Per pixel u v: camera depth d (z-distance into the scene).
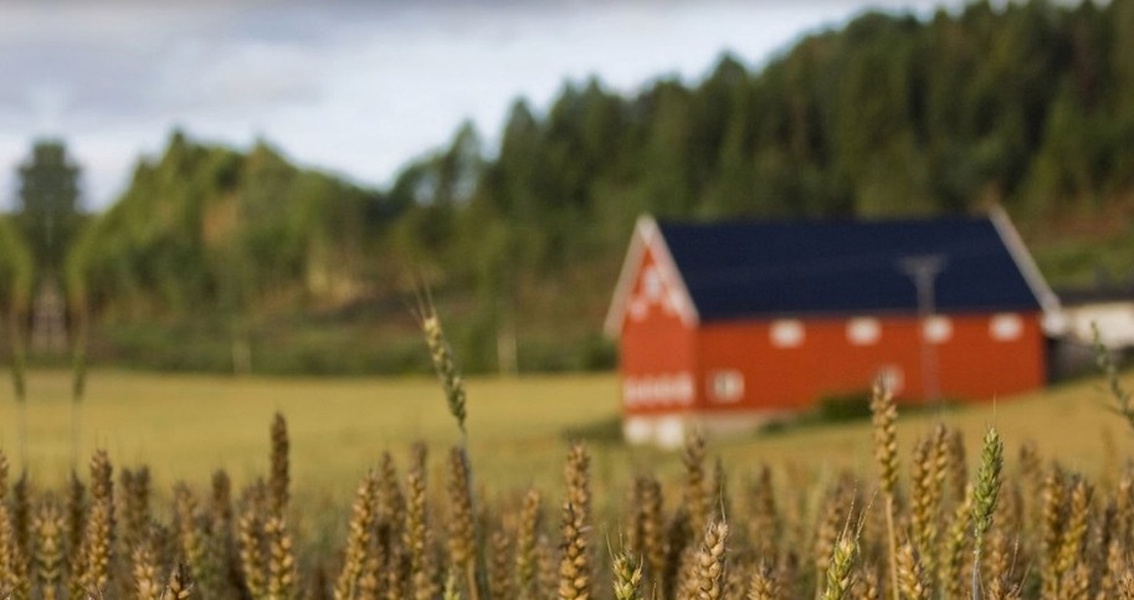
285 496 7.33
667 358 95.88
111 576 6.57
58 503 7.35
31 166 129.50
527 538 6.89
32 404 92.06
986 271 99.12
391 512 7.32
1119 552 6.40
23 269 186.88
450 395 6.15
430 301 6.14
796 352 94.62
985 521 4.98
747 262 97.12
